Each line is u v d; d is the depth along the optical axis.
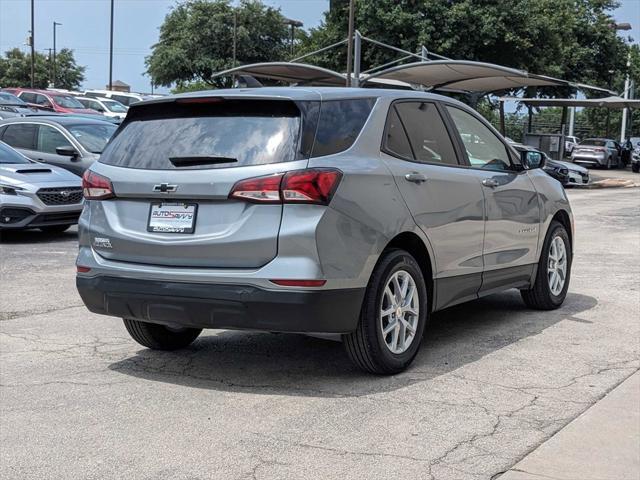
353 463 3.77
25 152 14.18
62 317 6.91
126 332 6.39
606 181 30.56
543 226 6.82
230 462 3.79
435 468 3.71
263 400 4.68
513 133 46.09
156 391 4.87
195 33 55.16
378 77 24.03
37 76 74.94
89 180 5.17
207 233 4.66
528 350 5.76
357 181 4.73
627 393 4.75
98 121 14.82
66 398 4.74
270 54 56.50
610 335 6.21
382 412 4.46
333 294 4.55
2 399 4.73
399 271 5.04
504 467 3.73
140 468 3.74
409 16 34.00
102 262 5.03
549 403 4.61
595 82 44.88
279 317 4.50
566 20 41.44
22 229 12.28
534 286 6.95
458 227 5.61
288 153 4.61
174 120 5.07
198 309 4.65
